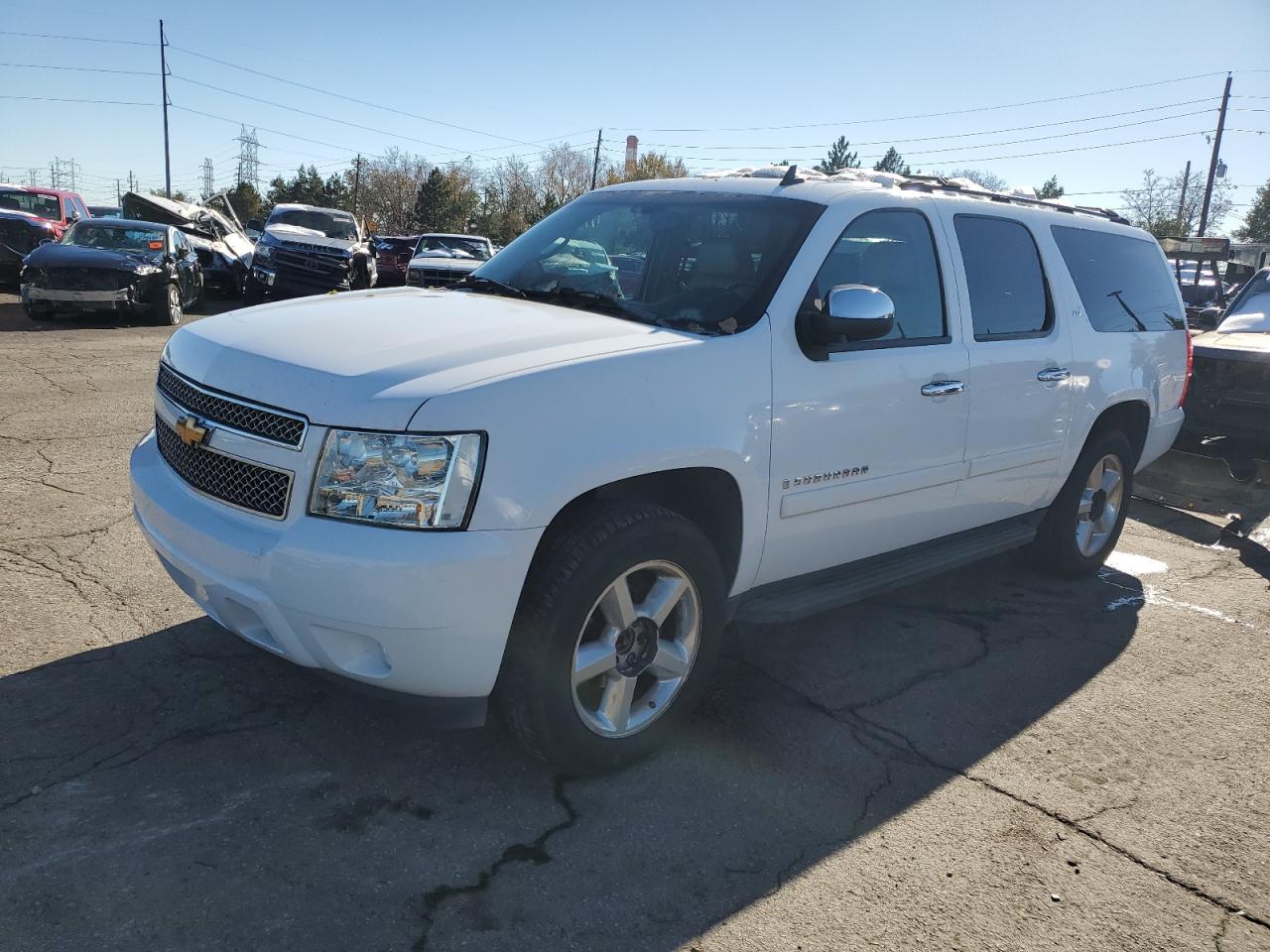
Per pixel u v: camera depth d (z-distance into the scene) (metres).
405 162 94.69
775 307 3.46
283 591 2.70
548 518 2.78
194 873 2.57
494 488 2.69
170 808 2.83
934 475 4.11
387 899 2.54
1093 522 5.51
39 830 2.69
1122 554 6.12
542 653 2.87
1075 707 3.96
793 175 4.04
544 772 3.19
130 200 20.69
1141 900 2.79
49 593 4.18
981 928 2.62
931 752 3.53
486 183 88.69
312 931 2.40
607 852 2.81
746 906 2.63
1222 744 3.73
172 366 3.35
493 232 80.38
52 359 10.39
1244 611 5.20
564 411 2.83
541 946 2.42
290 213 21.08
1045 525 5.30
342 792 2.99
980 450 4.34
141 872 2.56
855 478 3.75
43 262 13.44
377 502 2.64
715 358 3.23
